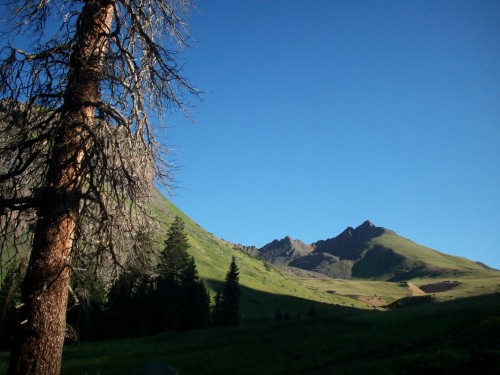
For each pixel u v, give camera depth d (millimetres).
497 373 14055
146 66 9086
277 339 32094
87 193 7473
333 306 133375
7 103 7926
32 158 7734
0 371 24391
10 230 8266
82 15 8398
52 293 7383
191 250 152250
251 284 144750
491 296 45469
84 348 35844
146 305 49719
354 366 21984
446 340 26000
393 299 193750
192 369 23531
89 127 7566
